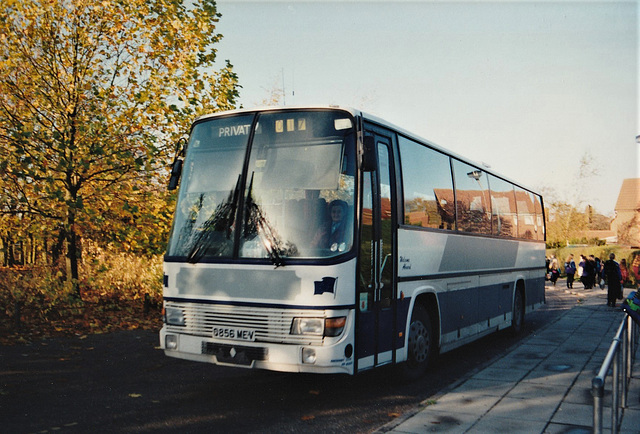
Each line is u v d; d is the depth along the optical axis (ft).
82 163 42.96
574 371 30.07
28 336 38.60
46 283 45.68
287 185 22.97
